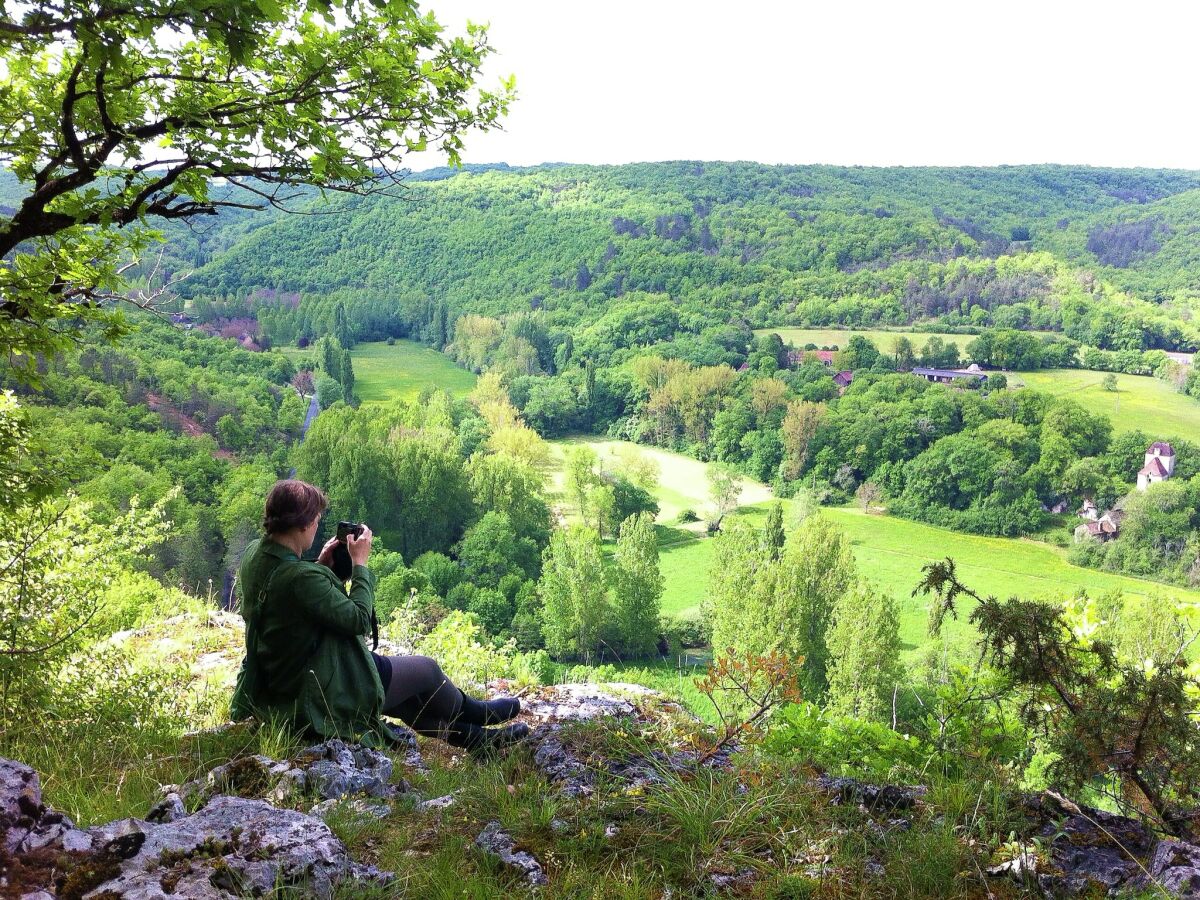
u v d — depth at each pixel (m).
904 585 99.69
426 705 3.96
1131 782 3.11
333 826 2.87
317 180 4.90
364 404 166.12
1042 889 2.64
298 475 97.88
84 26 3.42
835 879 2.71
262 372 152.50
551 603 70.31
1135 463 131.38
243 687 3.77
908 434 137.25
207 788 3.14
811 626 60.50
